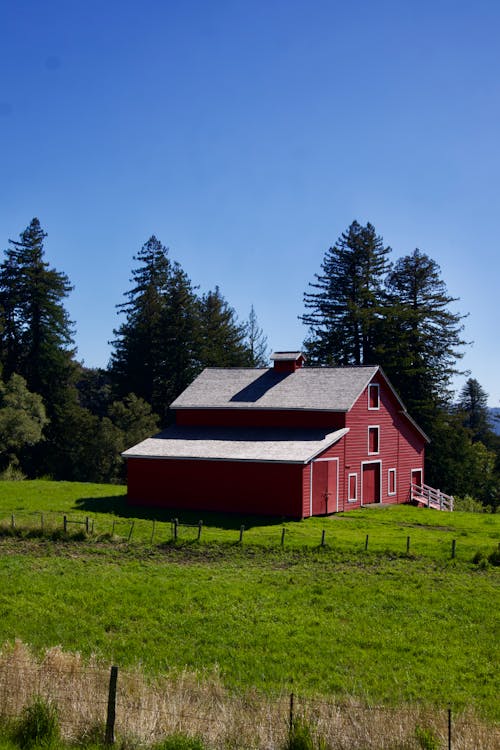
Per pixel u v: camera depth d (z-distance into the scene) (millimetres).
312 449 36094
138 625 17469
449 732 9938
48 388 68812
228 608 18875
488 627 17688
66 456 65750
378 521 35250
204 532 29953
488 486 67125
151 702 11094
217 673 13992
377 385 42969
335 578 22188
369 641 16562
